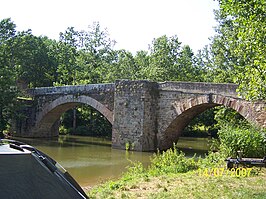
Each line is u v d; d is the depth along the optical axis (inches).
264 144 563.5
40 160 168.4
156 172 496.7
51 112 1304.1
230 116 866.1
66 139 1343.5
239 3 387.5
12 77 1227.2
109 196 346.6
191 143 1315.2
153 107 962.7
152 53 1822.1
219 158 582.2
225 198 325.4
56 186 167.5
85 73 1738.4
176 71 1685.5
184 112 912.9
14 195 153.6
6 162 155.3
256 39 387.9
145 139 939.3
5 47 1320.1
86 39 1972.2
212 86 857.5
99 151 951.0
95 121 1641.2
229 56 1216.2
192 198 327.0
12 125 1390.3
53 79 1924.2
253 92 409.7
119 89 997.8
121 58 1966.0
